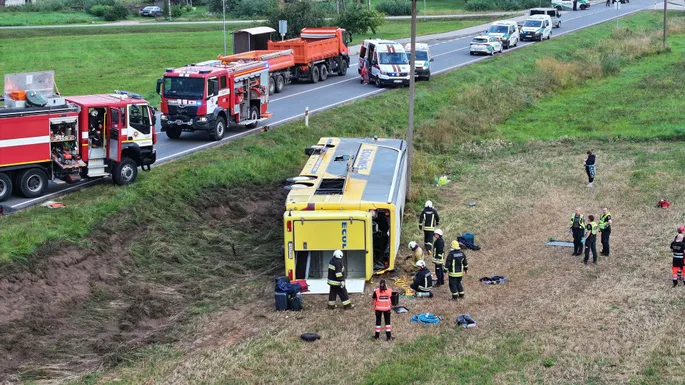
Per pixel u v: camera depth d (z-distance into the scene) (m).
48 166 24.48
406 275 22.52
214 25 79.56
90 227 23.03
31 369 17.12
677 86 53.59
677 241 21.22
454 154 37.97
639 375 16.38
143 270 22.55
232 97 33.56
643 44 69.00
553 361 17.08
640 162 35.22
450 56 59.31
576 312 19.70
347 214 21.20
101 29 76.38
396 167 25.17
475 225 27.11
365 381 16.34
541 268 23.16
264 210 28.06
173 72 32.09
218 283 22.59
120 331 19.36
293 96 43.78
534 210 29.00
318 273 22.11
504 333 18.61
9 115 23.14
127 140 26.03
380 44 47.94
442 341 18.23
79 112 24.70
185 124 32.12
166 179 27.23
